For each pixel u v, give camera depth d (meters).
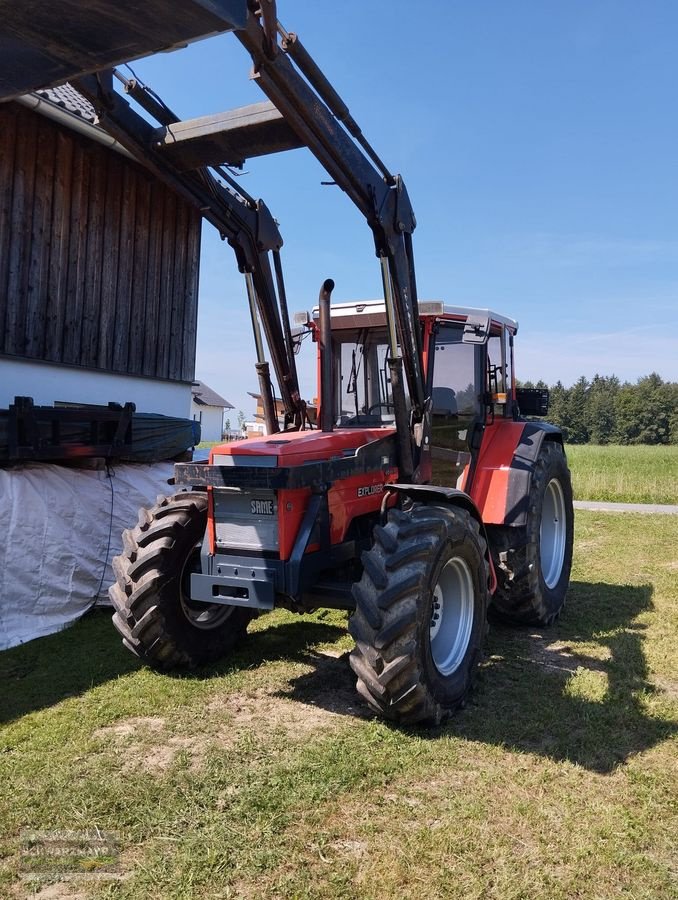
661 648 4.75
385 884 2.30
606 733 3.42
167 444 6.73
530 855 2.47
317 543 3.73
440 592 3.80
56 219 6.98
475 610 3.93
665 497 14.95
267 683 4.12
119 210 7.68
